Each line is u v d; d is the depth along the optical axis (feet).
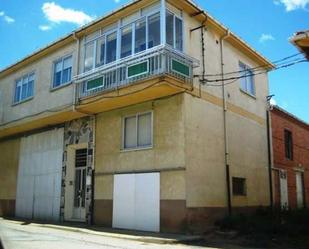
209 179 52.11
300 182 79.20
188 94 51.01
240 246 40.73
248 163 61.62
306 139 85.25
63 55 64.23
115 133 57.47
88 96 56.18
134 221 52.29
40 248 33.68
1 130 75.82
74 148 65.36
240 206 57.62
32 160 72.64
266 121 69.51
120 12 53.88
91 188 58.95
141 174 52.70
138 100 53.78
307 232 46.55
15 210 74.23
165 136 51.06
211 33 57.72
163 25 48.93
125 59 51.47
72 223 60.13
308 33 33.73
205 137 52.80
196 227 48.49
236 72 60.95
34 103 68.33
